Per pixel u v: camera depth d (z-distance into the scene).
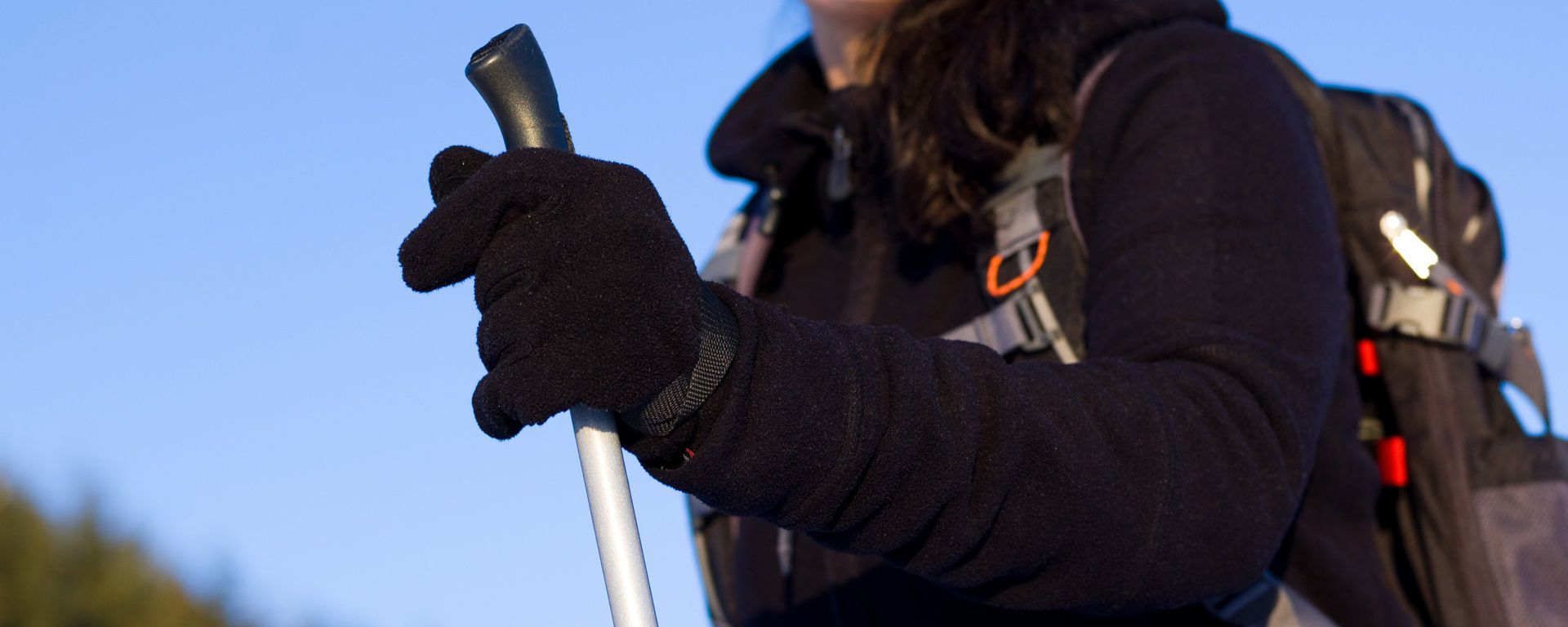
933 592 1.40
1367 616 1.34
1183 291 1.16
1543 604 1.48
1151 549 1.01
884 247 1.61
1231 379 1.10
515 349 0.81
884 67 1.56
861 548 0.97
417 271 0.83
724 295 0.88
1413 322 1.50
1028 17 1.43
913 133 1.49
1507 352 1.58
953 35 1.50
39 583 6.90
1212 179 1.22
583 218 0.81
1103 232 1.28
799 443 0.87
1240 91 1.29
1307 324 1.16
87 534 7.18
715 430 0.86
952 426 0.94
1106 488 0.98
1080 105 1.39
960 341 1.02
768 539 1.57
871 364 0.93
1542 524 1.48
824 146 1.73
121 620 7.06
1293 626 1.30
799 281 1.75
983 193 1.47
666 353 0.81
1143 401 1.03
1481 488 1.50
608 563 0.89
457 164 0.88
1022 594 1.03
